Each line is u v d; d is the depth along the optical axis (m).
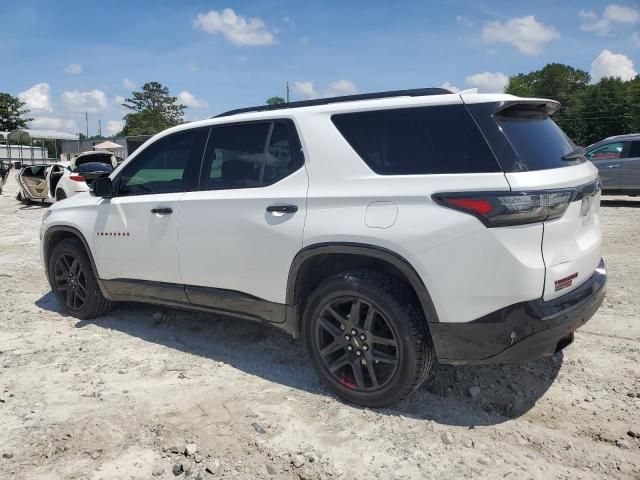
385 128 3.40
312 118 3.70
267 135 3.93
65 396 3.73
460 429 3.26
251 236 3.83
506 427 3.28
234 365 4.21
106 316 5.43
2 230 11.61
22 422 3.40
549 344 3.03
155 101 99.38
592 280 3.42
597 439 3.13
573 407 3.47
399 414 3.42
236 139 4.11
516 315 2.96
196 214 4.17
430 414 3.43
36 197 16.66
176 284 4.41
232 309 4.11
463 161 3.09
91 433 3.24
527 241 2.94
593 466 2.89
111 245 4.82
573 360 4.11
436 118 3.25
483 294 2.98
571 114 79.19
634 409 3.42
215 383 3.90
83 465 2.96
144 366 4.22
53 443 3.16
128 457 3.02
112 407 3.56
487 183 2.97
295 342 4.64
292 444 3.12
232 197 3.96
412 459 2.96
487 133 3.08
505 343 3.00
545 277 2.98
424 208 3.12
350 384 3.54
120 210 4.72
